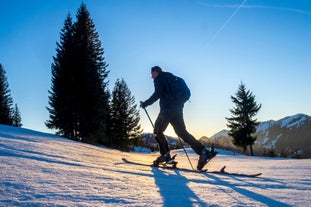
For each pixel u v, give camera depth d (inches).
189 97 173.2
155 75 173.6
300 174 139.8
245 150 1321.4
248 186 92.0
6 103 1478.8
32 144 147.1
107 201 53.1
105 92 944.3
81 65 838.5
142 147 1748.3
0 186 55.5
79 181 70.6
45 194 53.4
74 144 218.2
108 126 1294.3
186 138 166.4
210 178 112.3
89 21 935.7
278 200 64.8
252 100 1316.4
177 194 66.8
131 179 85.7
